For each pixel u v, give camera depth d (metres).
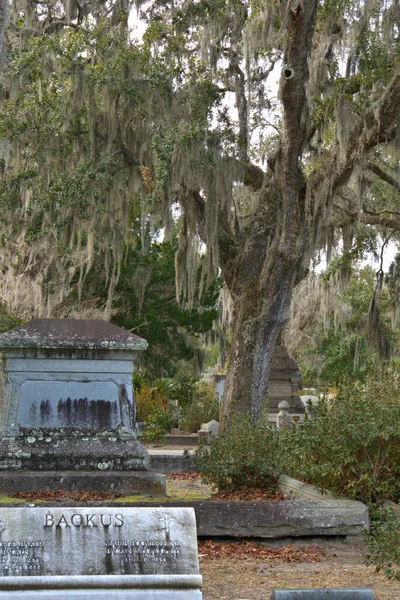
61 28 24.73
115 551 5.42
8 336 10.94
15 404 10.94
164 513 5.61
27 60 21.42
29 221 22.39
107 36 22.17
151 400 28.31
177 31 23.84
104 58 22.30
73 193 21.06
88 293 32.91
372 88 21.30
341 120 20.53
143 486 10.59
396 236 29.50
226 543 9.45
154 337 33.62
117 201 22.59
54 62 21.94
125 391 11.19
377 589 7.19
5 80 21.88
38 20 24.81
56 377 11.07
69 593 5.17
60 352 11.05
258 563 8.48
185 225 23.28
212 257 21.64
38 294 26.62
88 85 21.67
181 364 39.94
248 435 11.27
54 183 21.72
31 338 10.95
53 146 21.92
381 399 11.25
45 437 10.89
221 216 22.92
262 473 10.90
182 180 21.42
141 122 22.41
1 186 22.00
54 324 11.23
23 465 10.70
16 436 10.86
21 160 22.89
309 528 9.61
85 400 11.07
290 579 7.65
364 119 20.69
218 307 35.16
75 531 5.43
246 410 21.39
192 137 20.62
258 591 7.12
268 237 22.25
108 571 5.35
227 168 21.52
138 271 32.88
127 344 11.10
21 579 5.15
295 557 8.73
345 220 25.75
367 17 21.44
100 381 11.14
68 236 22.77
